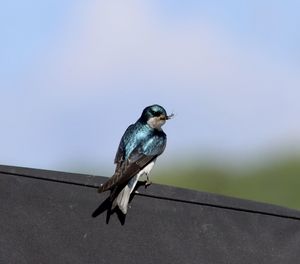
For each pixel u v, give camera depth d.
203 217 13.91
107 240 13.46
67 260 13.20
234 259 13.79
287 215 14.19
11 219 13.20
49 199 13.43
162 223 13.76
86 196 13.60
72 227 13.40
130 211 13.73
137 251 13.52
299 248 14.05
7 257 13.00
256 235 14.01
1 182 13.31
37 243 13.17
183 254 13.64
